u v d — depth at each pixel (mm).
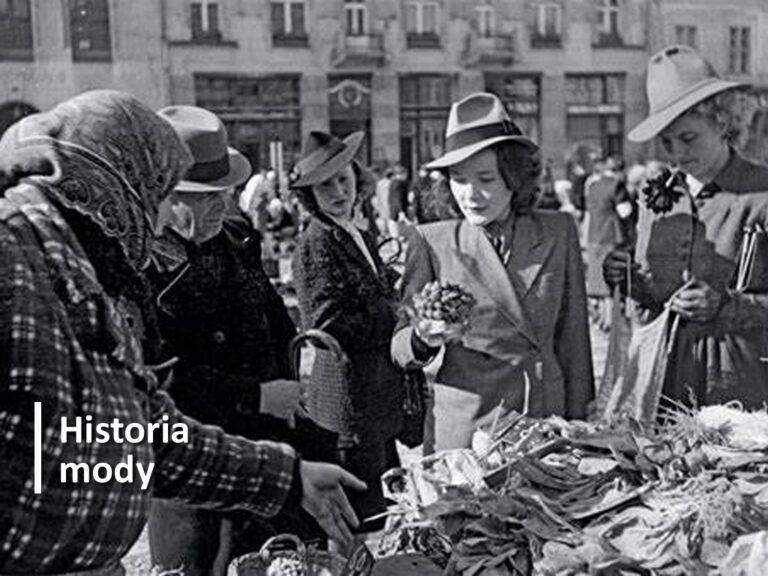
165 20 24312
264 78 25734
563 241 3037
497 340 2939
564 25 28203
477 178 2885
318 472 2025
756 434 2250
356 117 26781
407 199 15344
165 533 2807
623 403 3031
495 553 1943
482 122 2877
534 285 2965
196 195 2752
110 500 1654
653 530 1900
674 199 3107
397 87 27031
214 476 1926
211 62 25016
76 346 1602
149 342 2223
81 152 1680
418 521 2096
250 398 2719
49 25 23172
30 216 1604
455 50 27469
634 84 28641
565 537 1923
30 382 1543
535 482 2121
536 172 2961
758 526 1892
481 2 27578
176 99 24750
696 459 2078
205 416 2664
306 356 7215
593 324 8828
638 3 28344
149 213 1787
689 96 2951
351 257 3357
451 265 2979
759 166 3066
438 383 3012
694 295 2941
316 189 3402
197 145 2705
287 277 9984
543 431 2391
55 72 23234
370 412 3312
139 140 1753
